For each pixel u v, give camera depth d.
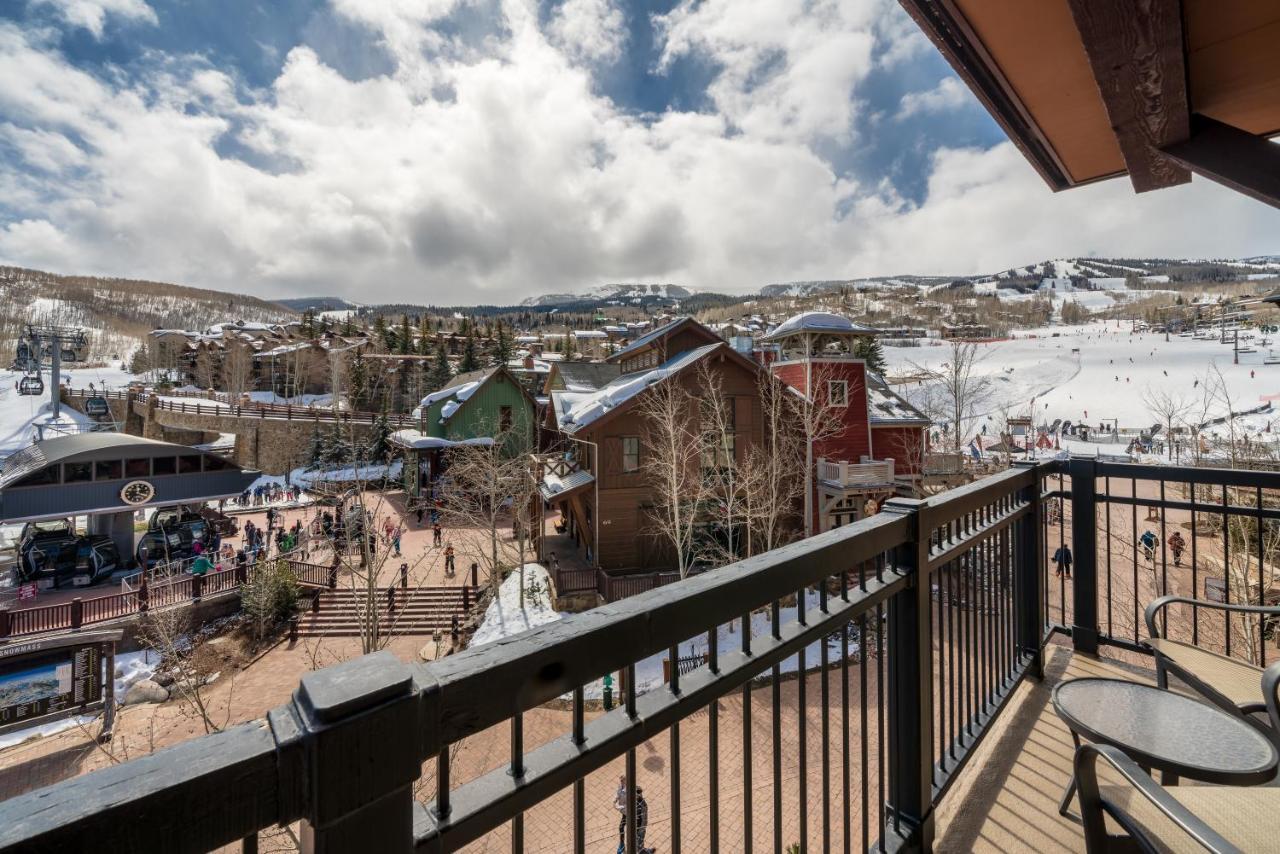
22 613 13.07
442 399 30.59
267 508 28.61
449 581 17.98
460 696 0.77
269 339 70.50
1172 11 1.39
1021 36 1.75
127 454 17.17
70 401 51.69
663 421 15.09
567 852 6.89
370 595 11.98
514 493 18.58
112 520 17.70
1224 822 1.38
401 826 0.71
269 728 0.65
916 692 1.86
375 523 22.89
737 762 7.99
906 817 1.88
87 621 13.70
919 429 19.52
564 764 0.89
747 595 1.28
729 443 16.72
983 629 2.70
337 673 0.71
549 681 0.89
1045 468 3.26
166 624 13.36
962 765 2.19
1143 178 2.36
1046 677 3.11
